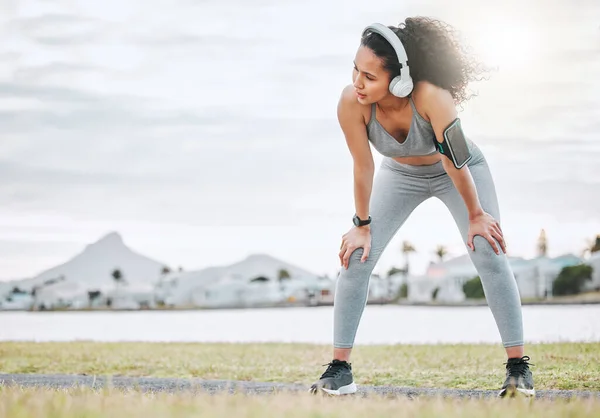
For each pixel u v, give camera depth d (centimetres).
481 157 480
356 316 486
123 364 791
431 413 324
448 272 9838
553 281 8031
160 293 12481
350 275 484
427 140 452
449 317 4375
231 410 322
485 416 322
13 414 312
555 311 4475
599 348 848
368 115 454
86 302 11950
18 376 654
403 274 10294
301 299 12112
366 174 471
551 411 335
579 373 620
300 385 588
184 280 12619
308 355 901
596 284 8038
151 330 3356
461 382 595
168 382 586
